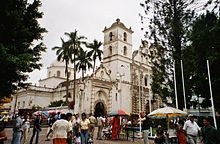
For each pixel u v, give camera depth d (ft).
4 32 34.35
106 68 167.02
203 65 73.67
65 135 29.50
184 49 71.46
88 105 136.56
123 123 85.51
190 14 68.85
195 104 89.61
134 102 160.66
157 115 49.96
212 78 73.56
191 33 75.51
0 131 29.60
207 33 70.64
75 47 144.36
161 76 71.56
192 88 77.00
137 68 171.32
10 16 34.04
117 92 150.41
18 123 39.01
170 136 49.44
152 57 73.10
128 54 171.22
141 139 69.10
